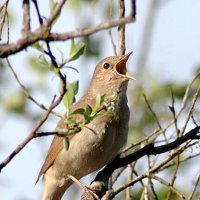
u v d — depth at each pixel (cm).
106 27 477
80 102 1091
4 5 696
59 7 489
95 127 1026
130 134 1251
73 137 1052
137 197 1091
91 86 1105
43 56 581
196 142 874
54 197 1139
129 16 473
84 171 1095
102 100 677
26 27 494
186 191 1023
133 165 936
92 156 1052
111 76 1077
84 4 1104
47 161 1117
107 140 1034
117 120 1038
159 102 1299
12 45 485
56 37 487
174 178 899
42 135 557
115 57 1085
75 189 1127
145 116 1266
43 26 488
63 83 552
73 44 592
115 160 973
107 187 947
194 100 881
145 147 914
